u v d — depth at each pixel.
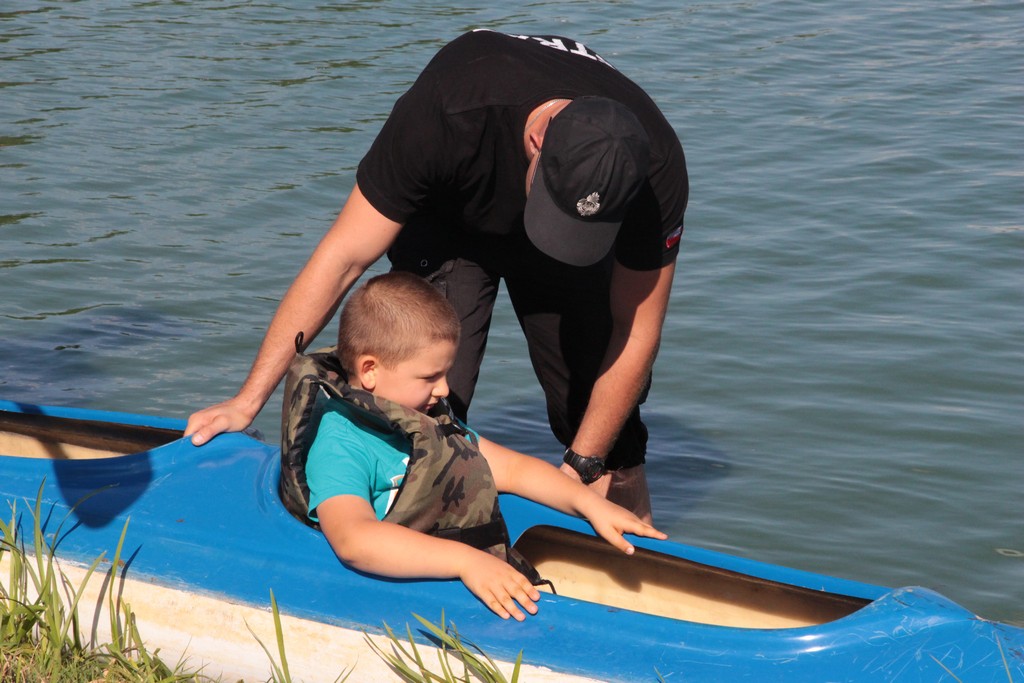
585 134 5.21
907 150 17.14
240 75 20.44
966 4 28.38
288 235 13.36
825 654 4.54
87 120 17.48
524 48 5.88
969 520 8.21
